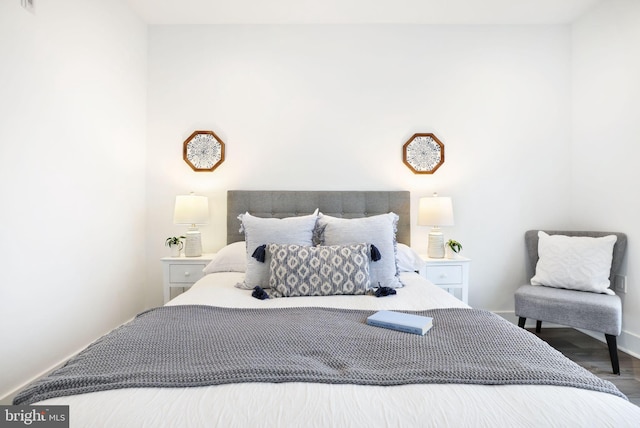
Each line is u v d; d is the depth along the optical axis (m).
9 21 1.86
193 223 2.98
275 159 3.24
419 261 2.83
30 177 2.01
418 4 2.92
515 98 3.26
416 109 3.25
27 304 2.00
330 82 3.24
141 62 3.15
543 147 3.27
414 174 3.26
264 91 3.23
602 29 2.92
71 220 2.33
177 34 3.22
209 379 1.02
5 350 1.87
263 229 2.40
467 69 3.25
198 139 3.22
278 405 0.92
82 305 2.45
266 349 1.25
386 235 2.39
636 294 2.63
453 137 3.26
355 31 3.24
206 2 2.89
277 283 2.12
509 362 1.14
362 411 0.90
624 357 2.61
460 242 3.27
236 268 2.69
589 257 2.69
